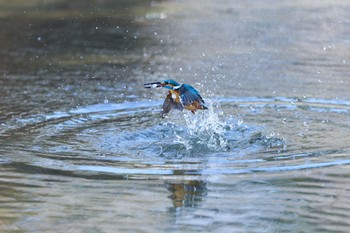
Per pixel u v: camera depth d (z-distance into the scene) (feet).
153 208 25.38
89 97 44.78
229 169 29.40
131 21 78.74
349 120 37.29
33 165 30.35
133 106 41.83
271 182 27.68
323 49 60.13
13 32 73.05
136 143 33.73
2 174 29.14
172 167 29.91
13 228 23.85
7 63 57.98
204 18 79.10
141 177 28.68
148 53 60.90
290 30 69.77
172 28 73.31
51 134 35.55
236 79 49.52
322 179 27.89
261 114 38.83
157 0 95.61
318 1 89.56
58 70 54.60
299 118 37.86
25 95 45.78
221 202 25.76
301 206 25.25
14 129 36.65
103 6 90.99
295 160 30.40
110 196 26.63
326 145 32.55
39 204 25.95
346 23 72.90
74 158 31.40
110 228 23.72
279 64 54.54
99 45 65.05
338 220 23.99
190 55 59.41
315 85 46.78
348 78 48.91
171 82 30.27
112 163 30.60
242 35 68.03
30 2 94.73
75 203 26.00
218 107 40.68
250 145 32.86
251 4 89.30
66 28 75.00
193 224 23.93
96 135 35.24
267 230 23.30
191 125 36.45
